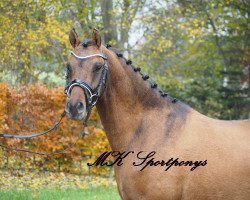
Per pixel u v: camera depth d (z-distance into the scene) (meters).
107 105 4.27
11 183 9.63
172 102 4.38
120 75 4.25
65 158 10.28
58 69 14.13
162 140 4.20
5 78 13.95
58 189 9.27
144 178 4.14
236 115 16.33
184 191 4.07
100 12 14.72
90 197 8.27
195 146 4.13
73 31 4.24
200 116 4.33
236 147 4.11
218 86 17.14
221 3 14.54
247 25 15.61
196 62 18.45
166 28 14.01
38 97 9.80
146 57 15.13
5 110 9.45
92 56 4.05
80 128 10.19
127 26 13.91
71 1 13.27
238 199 4.03
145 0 14.16
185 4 15.01
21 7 12.70
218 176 4.03
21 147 9.73
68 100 3.99
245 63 17.62
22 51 12.87
